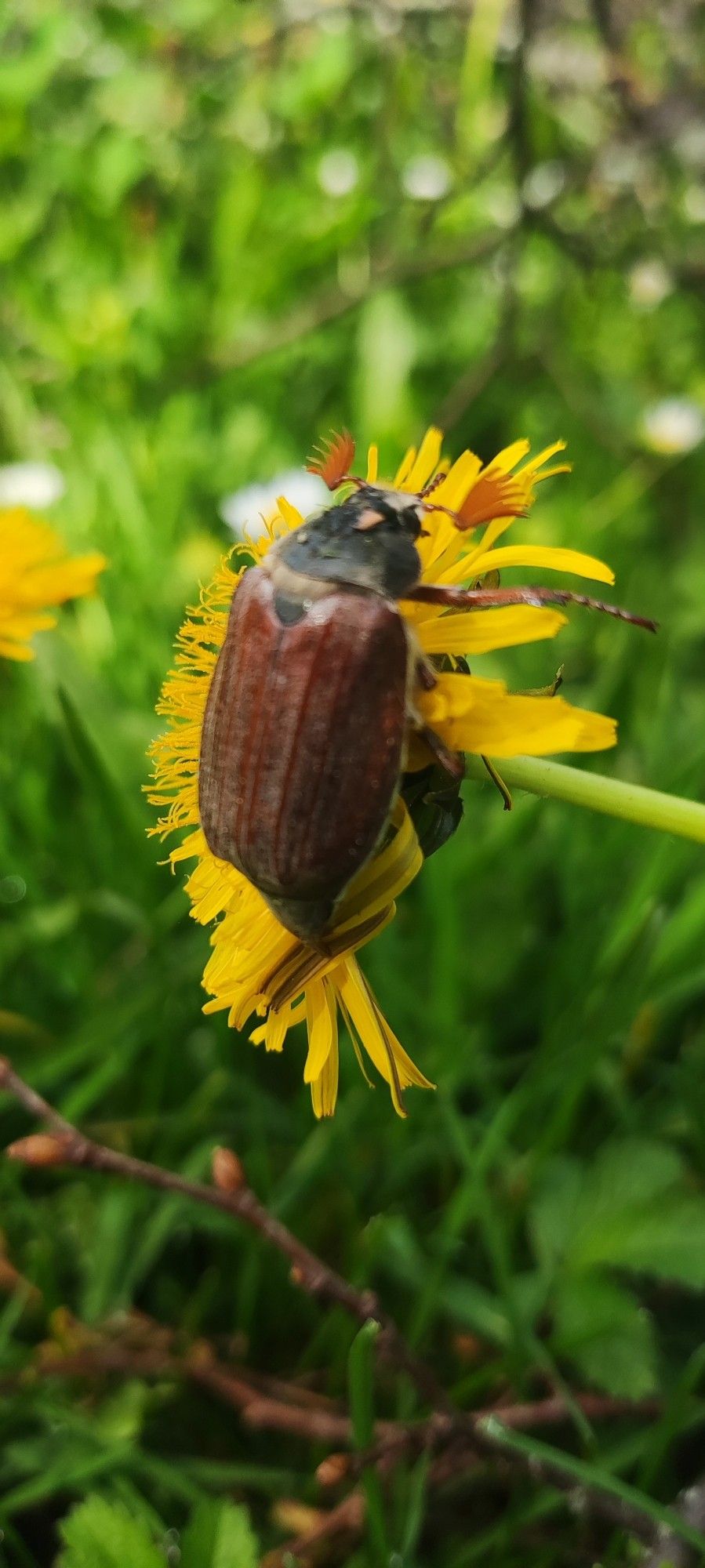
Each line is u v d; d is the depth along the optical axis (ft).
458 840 0.68
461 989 0.64
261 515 0.42
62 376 1.06
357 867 0.36
